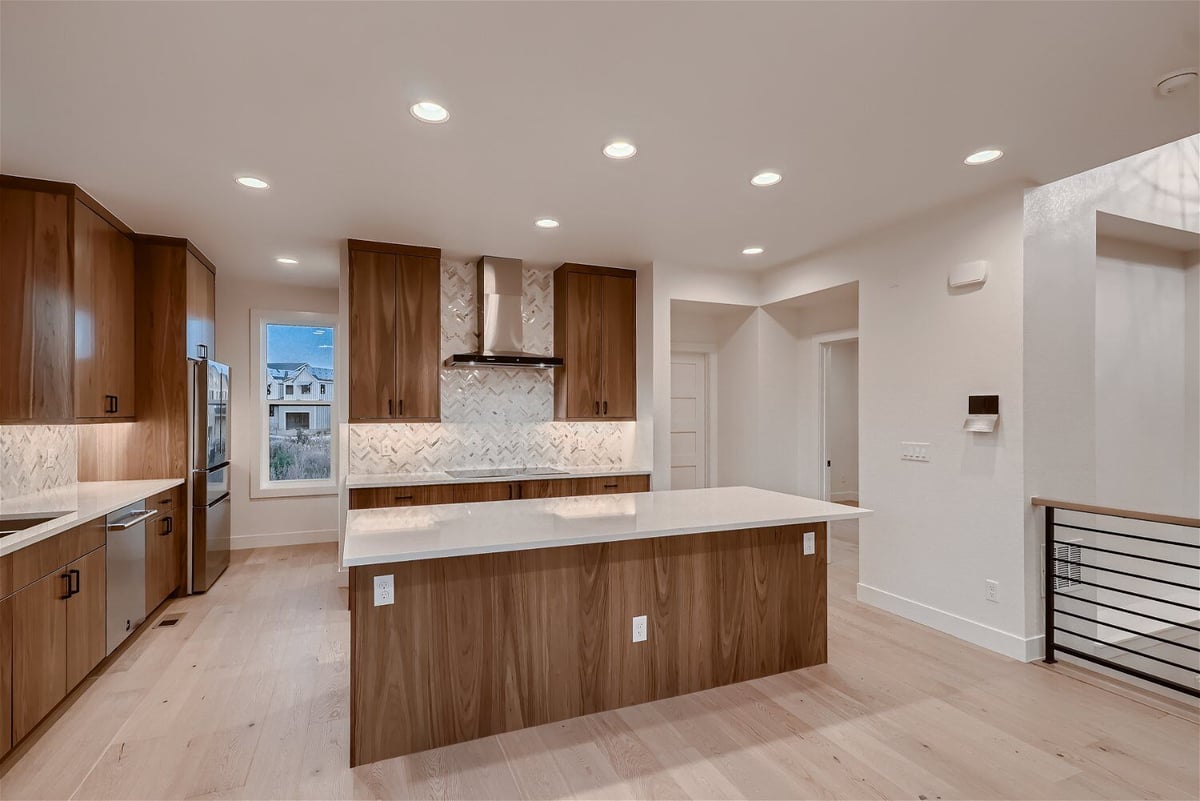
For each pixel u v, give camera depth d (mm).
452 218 3877
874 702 2773
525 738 2484
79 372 3354
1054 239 3338
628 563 2770
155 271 4238
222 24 1916
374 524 2664
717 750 2389
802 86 2316
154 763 2287
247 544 5773
